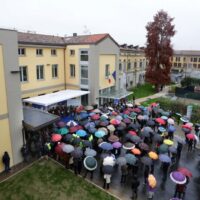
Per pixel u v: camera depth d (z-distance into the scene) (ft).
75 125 61.21
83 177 46.14
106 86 105.40
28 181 44.16
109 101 101.35
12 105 48.80
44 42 86.89
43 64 88.63
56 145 52.47
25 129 53.16
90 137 54.80
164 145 52.65
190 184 46.50
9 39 46.32
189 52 262.88
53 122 56.44
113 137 55.26
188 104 96.63
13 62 47.78
